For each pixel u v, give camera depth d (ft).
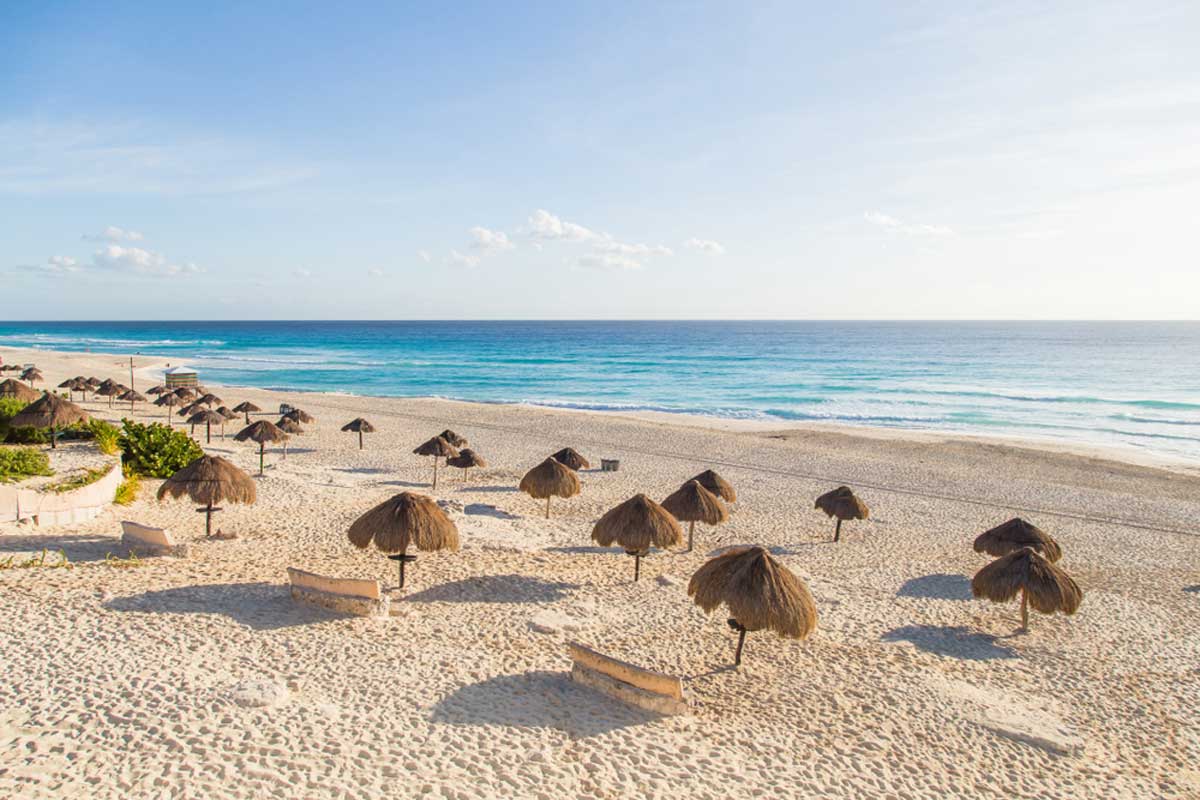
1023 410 168.45
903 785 27.84
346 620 37.78
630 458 103.71
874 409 171.01
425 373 260.42
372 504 67.00
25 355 277.44
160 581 40.91
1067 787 28.78
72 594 37.50
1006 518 75.66
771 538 65.31
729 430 134.72
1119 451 120.26
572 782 25.41
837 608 47.26
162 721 26.40
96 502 56.24
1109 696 37.29
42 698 27.50
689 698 32.50
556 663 35.50
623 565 54.29
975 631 45.06
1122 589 54.39
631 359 335.67
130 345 443.32
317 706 28.53
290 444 106.32
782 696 34.53
